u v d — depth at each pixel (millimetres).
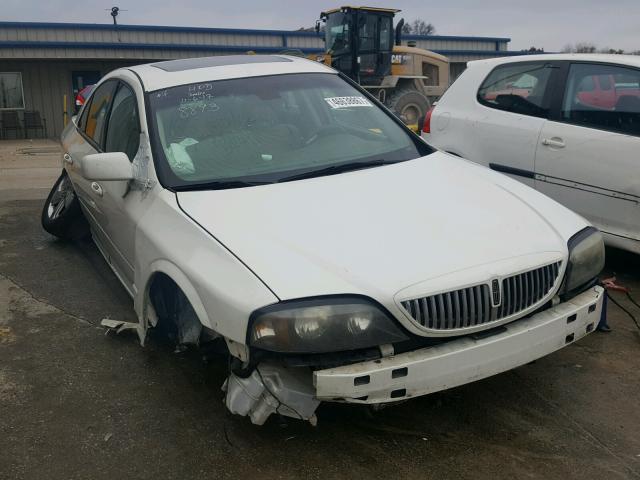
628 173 4508
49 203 5926
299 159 3502
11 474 2693
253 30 28625
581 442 2822
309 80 4137
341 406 3109
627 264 5129
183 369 3551
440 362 2488
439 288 2496
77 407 3201
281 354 2439
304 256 2598
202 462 2746
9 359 3721
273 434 2928
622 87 4727
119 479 2654
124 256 3801
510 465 2678
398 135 3969
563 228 3033
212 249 2727
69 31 25359
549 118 5160
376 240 2697
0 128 23812
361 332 2418
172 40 27297
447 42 32188
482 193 3264
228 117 3682
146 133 3521
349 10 15141
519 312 2680
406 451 2785
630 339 3811
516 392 3244
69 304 4523
